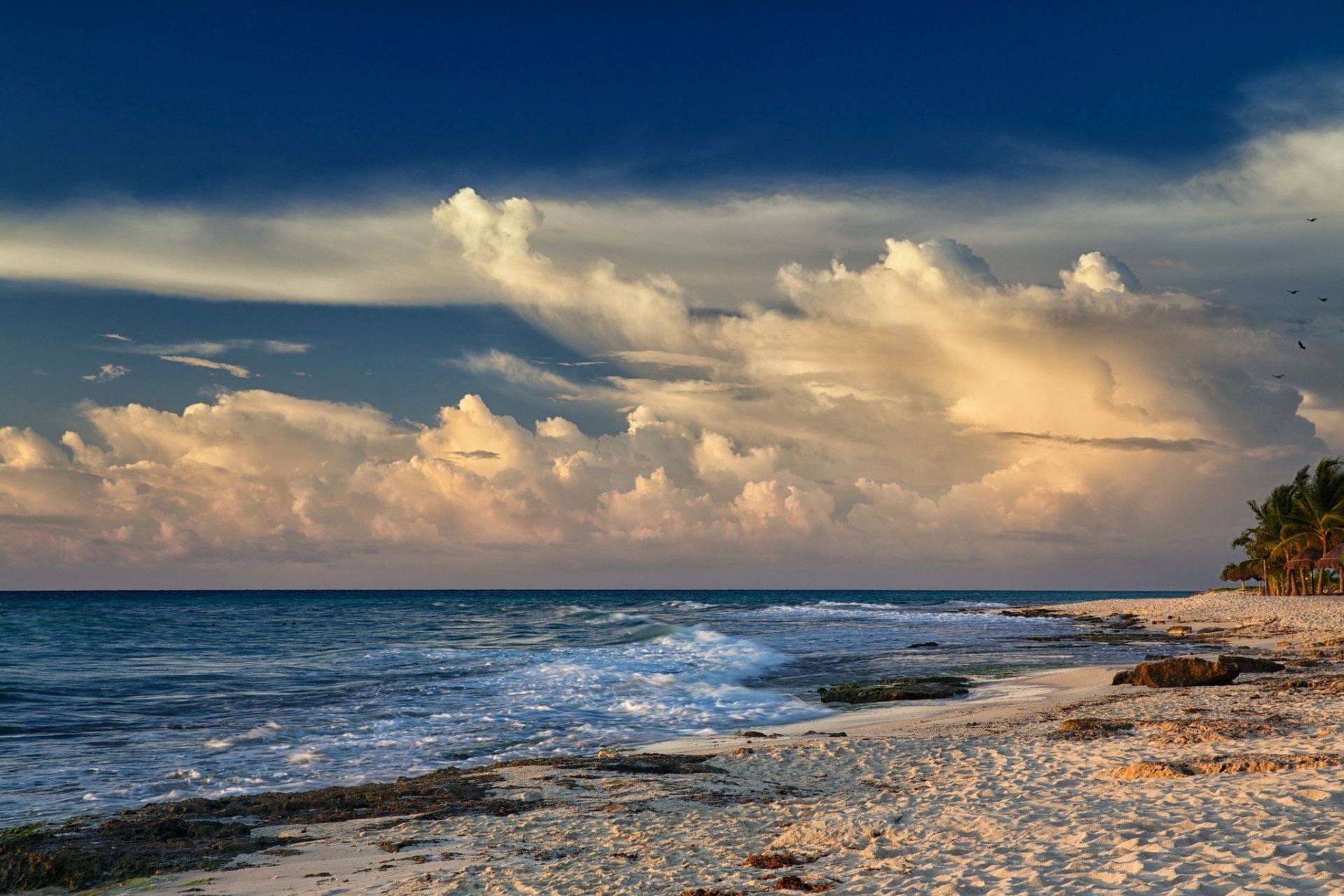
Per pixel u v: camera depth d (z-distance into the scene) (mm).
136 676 29734
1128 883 6840
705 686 27047
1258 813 8719
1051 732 16734
